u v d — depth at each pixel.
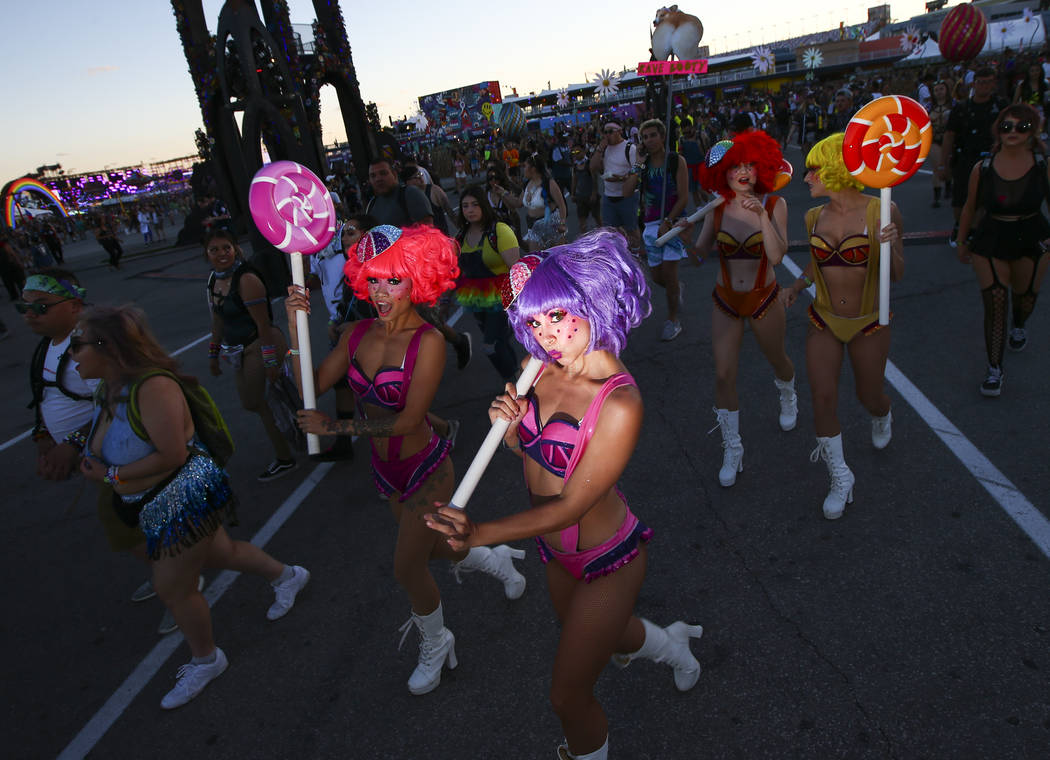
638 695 2.54
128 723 2.85
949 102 14.77
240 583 3.70
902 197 10.97
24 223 39.22
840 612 2.77
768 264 3.57
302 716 2.73
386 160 5.62
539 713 2.55
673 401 4.98
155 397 2.54
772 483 3.75
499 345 5.17
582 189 11.02
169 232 35.19
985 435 3.82
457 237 5.10
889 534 3.18
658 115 13.91
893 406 4.32
